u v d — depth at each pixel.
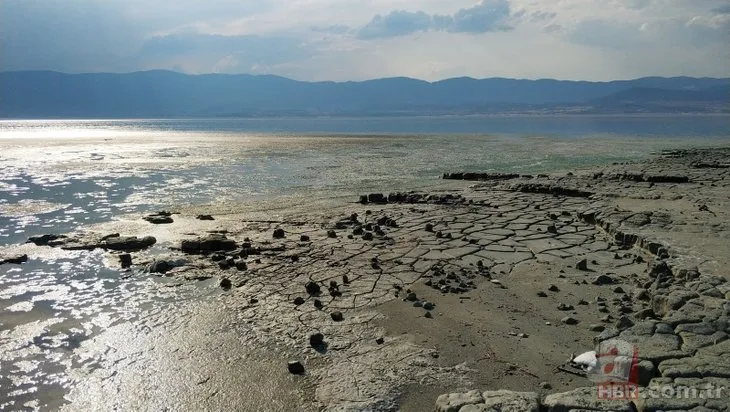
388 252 10.71
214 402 5.41
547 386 5.45
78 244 11.55
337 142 49.94
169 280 9.24
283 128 100.81
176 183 22.02
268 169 27.30
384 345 6.51
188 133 77.44
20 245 11.59
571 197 17.38
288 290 8.59
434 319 7.25
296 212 15.68
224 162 30.64
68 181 22.25
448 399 4.95
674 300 6.75
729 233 10.45
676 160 27.78
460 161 32.16
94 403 5.43
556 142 48.94
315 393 5.52
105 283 9.09
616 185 18.67
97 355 6.43
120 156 34.22
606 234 11.89
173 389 5.66
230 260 10.05
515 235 12.01
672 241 9.91
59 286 8.95
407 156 35.19
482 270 9.33
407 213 15.01
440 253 10.57
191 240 11.36
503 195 17.98
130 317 7.58
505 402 4.79
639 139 52.44
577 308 7.53
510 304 7.75
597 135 61.06
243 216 15.08
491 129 84.00
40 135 67.81
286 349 6.50
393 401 5.29
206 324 7.29
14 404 5.39
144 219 14.55
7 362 6.26
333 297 8.20
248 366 6.11
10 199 17.86
